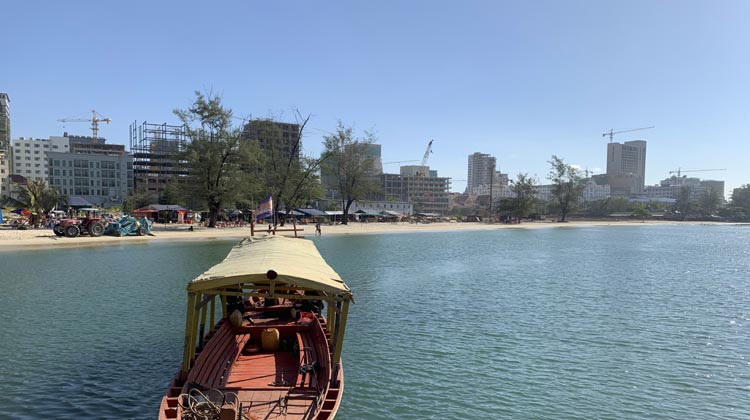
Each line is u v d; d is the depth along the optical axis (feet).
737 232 365.61
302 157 274.36
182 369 33.91
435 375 48.49
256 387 34.40
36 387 43.91
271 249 44.68
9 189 508.53
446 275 114.32
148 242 177.47
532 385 46.37
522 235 296.71
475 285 100.32
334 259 144.46
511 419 39.42
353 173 331.98
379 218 433.07
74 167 556.92
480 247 197.57
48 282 95.96
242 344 42.39
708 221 625.00
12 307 74.38
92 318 68.03
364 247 185.78
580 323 69.26
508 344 58.90
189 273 107.76
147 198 452.35
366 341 59.31
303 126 245.45
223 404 29.04
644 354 55.72
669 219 638.53
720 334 64.03
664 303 83.61
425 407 41.32
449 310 76.54
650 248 202.08
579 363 52.49
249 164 238.89
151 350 54.44
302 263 39.55
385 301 82.89
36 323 65.16
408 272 118.01
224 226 252.62
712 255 171.22
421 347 57.21
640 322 70.08
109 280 98.53
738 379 48.32
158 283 95.20
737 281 109.50
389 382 46.50
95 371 47.98
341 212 398.83
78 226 186.29
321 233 256.52
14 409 39.42
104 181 573.74
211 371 36.09
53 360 50.93
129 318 68.08
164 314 70.38
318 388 34.17
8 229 214.90
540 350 56.80
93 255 138.82
